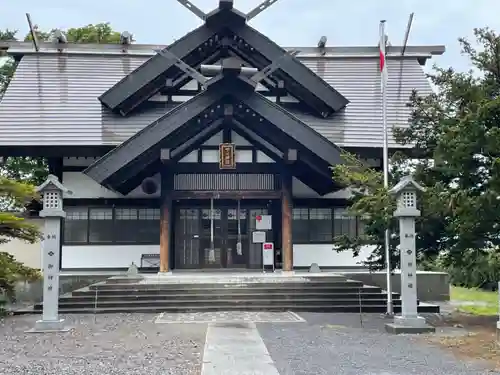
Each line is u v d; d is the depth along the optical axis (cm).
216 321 1208
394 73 2252
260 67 1994
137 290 1448
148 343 945
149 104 2047
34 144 1891
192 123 1648
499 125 1109
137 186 1936
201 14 1870
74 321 1232
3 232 1294
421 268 1947
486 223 1088
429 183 1276
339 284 1504
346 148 1934
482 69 1230
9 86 2105
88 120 1988
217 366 761
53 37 2303
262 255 1969
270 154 1798
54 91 2095
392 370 748
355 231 1986
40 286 1767
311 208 1991
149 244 1952
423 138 1388
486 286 2280
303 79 1942
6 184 1259
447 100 1309
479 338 1006
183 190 1794
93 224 1948
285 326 1141
